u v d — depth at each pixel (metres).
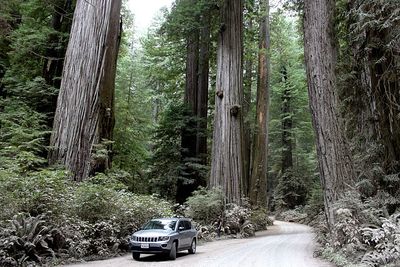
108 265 8.92
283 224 31.69
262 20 29.12
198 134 25.17
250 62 33.22
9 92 18.58
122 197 12.75
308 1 12.16
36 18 20.31
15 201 8.84
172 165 24.33
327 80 11.43
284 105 42.62
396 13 9.89
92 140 13.99
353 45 13.06
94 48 14.60
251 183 28.31
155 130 26.02
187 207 20.23
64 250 9.38
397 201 10.72
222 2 22.28
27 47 18.42
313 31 11.84
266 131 28.91
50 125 18.00
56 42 20.06
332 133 11.09
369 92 12.97
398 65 11.17
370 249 8.88
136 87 31.92
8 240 7.88
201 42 25.25
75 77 14.30
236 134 21.06
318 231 14.30
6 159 11.38
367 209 9.86
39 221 8.59
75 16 15.31
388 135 11.92
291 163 41.31
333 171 10.89
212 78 31.67
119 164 23.44
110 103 15.05
